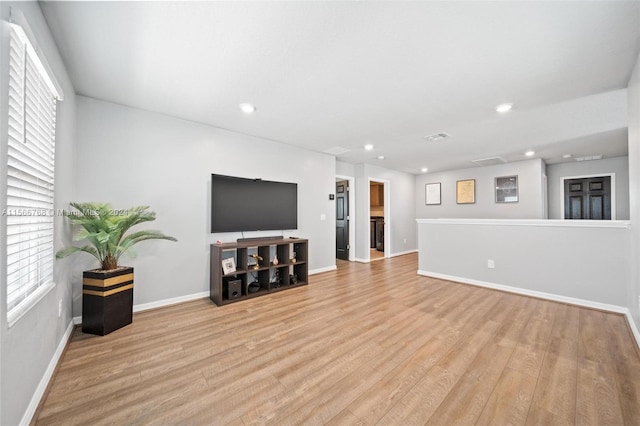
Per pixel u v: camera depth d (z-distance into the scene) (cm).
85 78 224
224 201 343
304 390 160
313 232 468
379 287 383
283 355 198
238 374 175
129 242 246
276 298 333
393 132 367
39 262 163
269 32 169
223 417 139
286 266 379
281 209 405
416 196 750
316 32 169
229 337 227
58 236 195
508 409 144
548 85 236
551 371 178
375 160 561
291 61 201
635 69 203
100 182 263
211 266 331
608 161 527
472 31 167
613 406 146
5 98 113
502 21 158
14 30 122
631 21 157
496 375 174
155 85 237
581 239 306
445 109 288
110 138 269
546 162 572
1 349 109
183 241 315
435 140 406
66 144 217
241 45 182
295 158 439
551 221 326
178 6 147
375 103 274
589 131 362
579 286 306
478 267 389
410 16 154
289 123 331
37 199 158
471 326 249
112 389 159
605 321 259
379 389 161
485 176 618
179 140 313
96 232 229
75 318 248
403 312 284
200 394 156
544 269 330
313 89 244
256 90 246
